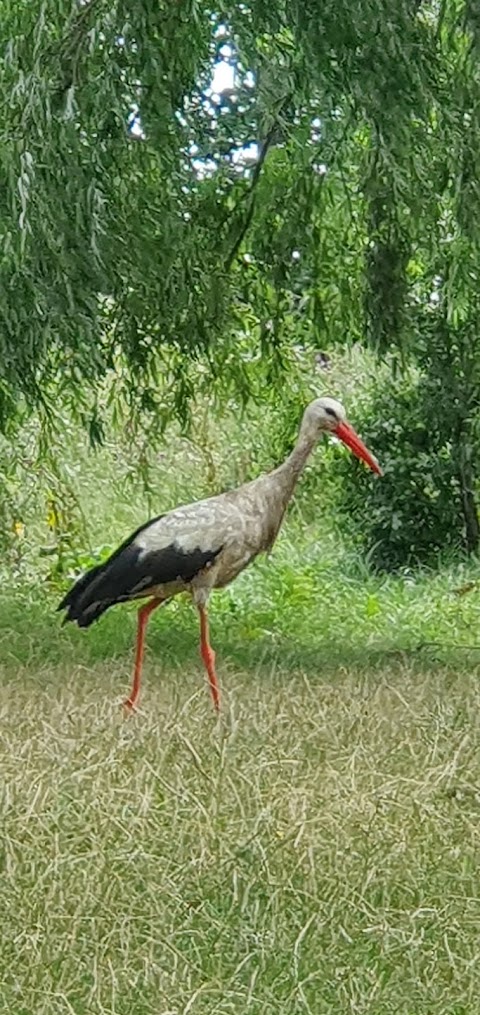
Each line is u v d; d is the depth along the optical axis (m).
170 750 7.34
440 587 15.05
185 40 10.55
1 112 10.38
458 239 12.12
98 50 10.10
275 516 9.73
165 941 5.01
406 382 16.42
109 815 6.12
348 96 10.06
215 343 12.46
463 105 10.69
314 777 6.80
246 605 13.86
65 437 15.41
